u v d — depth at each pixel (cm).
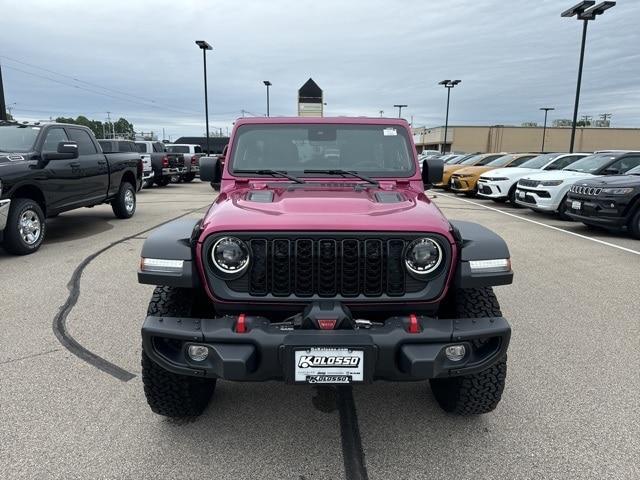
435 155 3186
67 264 666
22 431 284
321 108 2880
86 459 261
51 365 368
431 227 252
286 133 379
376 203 292
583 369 366
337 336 234
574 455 265
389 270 253
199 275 259
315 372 235
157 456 265
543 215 1217
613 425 293
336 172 370
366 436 286
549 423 296
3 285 566
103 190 955
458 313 275
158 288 279
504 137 6894
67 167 812
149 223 1030
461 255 257
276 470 255
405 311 261
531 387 339
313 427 295
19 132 770
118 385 340
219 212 271
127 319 464
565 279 613
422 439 282
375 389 343
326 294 253
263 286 253
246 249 249
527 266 680
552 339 423
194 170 2561
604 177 935
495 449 272
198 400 296
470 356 251
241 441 280
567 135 6894
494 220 1120
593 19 1923
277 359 238
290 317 259
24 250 711
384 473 253
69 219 1084
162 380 274
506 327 253
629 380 349
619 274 638
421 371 237
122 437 281
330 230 247
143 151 2216
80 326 446
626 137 6944
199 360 247
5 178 668
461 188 1714
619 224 870
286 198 299
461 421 300
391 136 382
